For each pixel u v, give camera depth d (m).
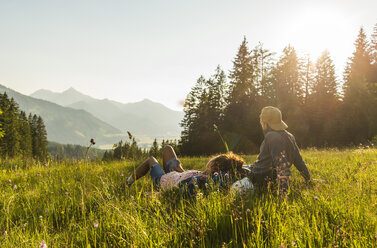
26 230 2.30
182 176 3.63
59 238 2.20
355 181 3.89
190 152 53.44
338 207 2.34
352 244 1.71
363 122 40.44
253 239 1.85
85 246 2.03
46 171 5.64
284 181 3.13
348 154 8.12
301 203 2.60
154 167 4.01
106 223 2.31
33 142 88.62
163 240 1.95
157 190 3.69
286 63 56.97
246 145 45.25
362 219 2.09
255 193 2.97
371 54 59.38
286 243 1.73
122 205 2.80
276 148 3.47
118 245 1.97
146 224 2.26
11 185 4.37
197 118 58.44
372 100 40.53
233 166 3.61
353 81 50.50
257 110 49.88
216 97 59.75
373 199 2.62
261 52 57.12
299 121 51.19
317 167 5.79
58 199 3.24
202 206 2.52
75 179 4.96
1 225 2.48
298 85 57.78
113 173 5.53
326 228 1.96
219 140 48.97
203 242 1.86
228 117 52.34
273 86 55.12
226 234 2.12
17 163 7.40
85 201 3.12
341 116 45.47
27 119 91.44
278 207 2.44
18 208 3.05
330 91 57.94
